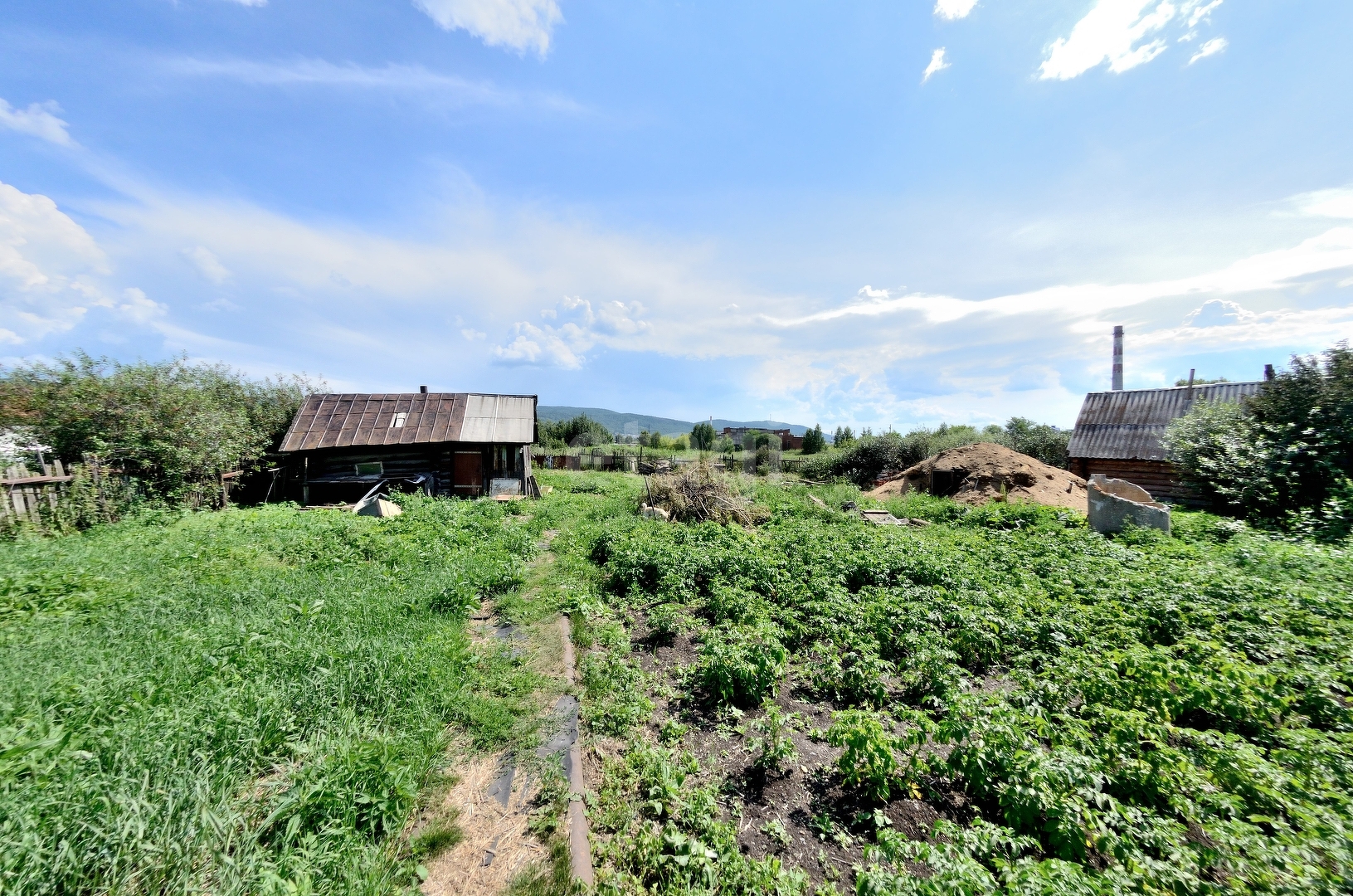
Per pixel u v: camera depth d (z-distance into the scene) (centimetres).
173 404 1214
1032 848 282
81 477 967
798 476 2455
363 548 816
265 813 267
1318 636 503
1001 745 320
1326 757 318
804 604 636
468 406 1867
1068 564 774
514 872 264
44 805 231
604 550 910
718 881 261
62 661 384
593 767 358
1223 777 312
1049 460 2475
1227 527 1004
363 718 354
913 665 469
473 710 390
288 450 1591
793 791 345
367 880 237
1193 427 1303
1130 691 412
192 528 922
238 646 414
